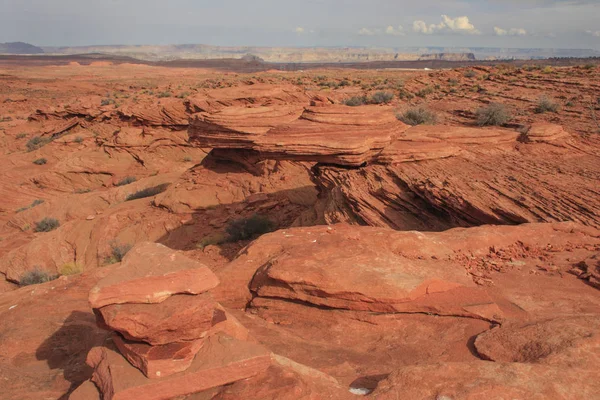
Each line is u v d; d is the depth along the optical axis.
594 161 17.92
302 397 4.91
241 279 9.13
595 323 6.14
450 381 5.09
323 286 7.70
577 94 33.09
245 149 25.75
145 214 24.94
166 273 5.32
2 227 32.28
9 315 9.11
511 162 17.80
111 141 43.72
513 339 6.18
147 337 4.98
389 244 9.19
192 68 187.25
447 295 7.59
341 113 19.08
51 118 62.88
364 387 5.62
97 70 176.50
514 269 8.93
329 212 16.47
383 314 7.50
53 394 5.79
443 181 14.91
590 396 4.78
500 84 42.62
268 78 85.88
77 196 32.53
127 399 4.72
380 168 17.34
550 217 11.83
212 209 23.97
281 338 7.16
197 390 4.97
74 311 9.09
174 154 42.06
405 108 37.41
